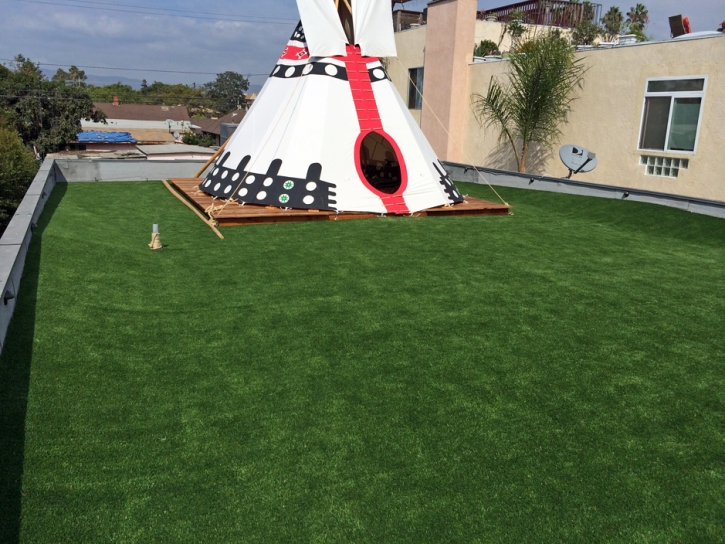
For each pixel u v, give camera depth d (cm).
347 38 1294
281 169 1170
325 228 1072
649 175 1412
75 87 4606
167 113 7106
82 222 1013
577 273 836
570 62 1541
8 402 429
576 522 336
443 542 318
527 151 1759
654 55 1353
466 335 597
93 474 360
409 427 426
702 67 1253
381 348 559
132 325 590
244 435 409
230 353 538
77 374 481
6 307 542
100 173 1655
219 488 354
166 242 934
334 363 525
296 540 315
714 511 350
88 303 632
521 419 443
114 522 321
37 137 4366
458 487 362
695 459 400
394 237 1020
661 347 584
